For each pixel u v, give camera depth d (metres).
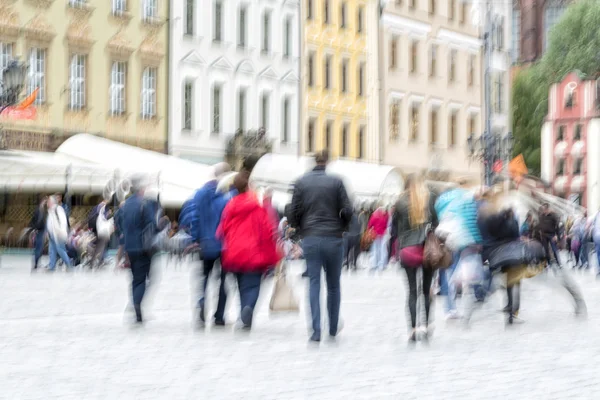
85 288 40.03
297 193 23.05
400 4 114.06
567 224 94.00
